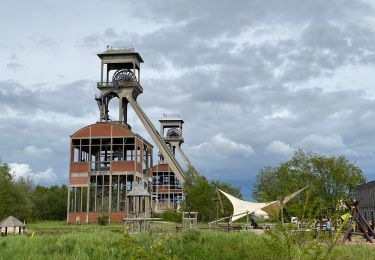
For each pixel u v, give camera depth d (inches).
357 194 2888.8
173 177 4584.2
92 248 779.4
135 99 3245.6
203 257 762.8
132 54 3097.9
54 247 800.3
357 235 1513.3
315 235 601.6
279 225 581.3
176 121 5295.3
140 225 1439.5
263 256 692.7
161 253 531.2
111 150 2640.3
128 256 684.1
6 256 691.4
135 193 1843.0
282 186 2630.4
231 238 957.8
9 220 1457.9
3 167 2578.7
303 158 2596.0
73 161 2664.9
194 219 1621.6
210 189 2544.3
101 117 3061.0
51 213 3668.8
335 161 2463.1
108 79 3176.7
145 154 2967.5
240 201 1870.1
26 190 3287.4
